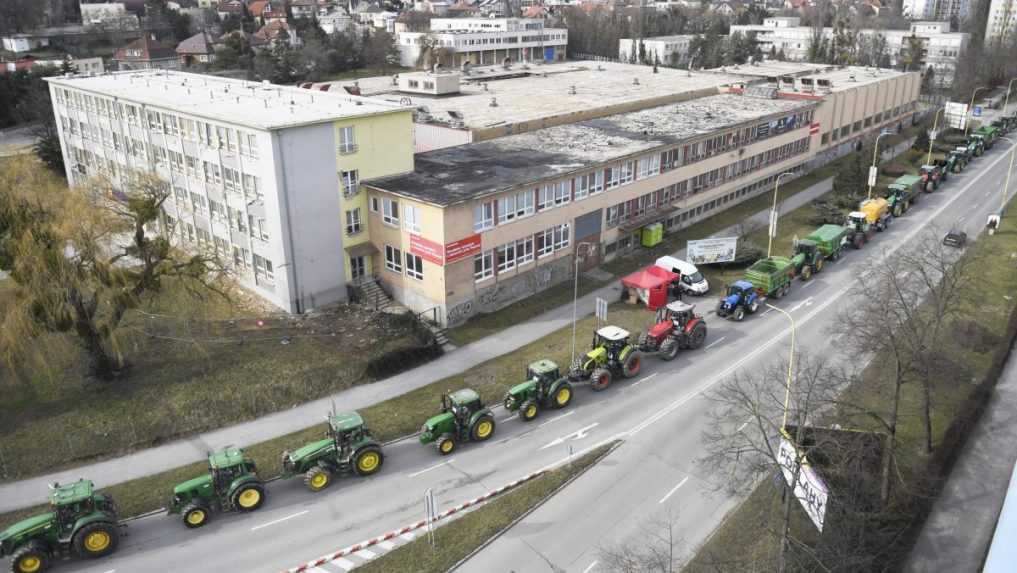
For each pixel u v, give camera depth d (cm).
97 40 15000
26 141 8788
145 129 5400
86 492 2648
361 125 4588
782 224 6531
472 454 3272
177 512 2780
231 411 3556
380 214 4688
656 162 5847
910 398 3669
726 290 4906
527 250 4900
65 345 3775
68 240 3362
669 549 2650
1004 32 16288
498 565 2608
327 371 3875
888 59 14975
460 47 14475
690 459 3219
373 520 2841
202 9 19625
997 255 5738
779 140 7556
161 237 3772
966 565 2625
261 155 4300
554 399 3581
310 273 4569
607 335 3869
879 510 2728
